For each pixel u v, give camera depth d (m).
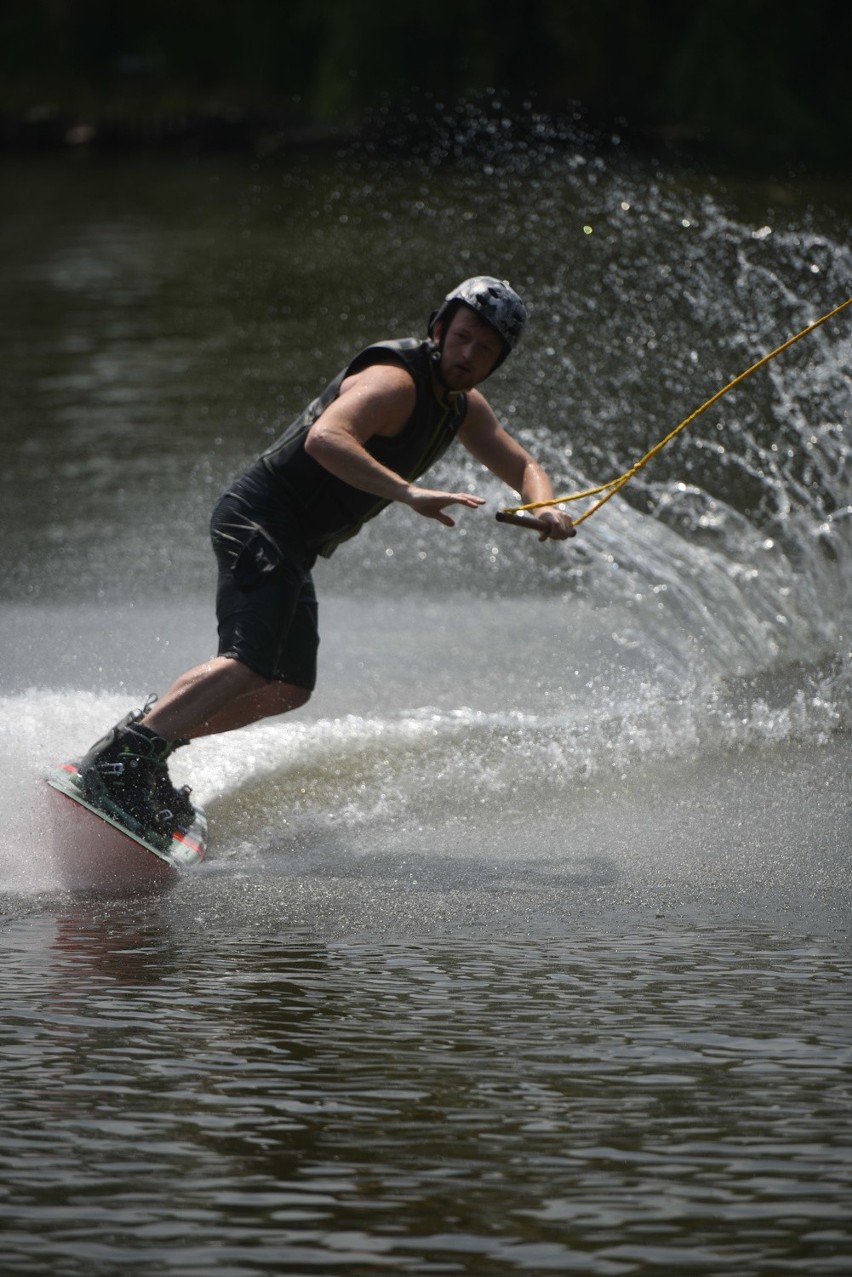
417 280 51.31
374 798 17.72
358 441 15.85
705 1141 9.55
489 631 25.62
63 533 33.38
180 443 43.09
